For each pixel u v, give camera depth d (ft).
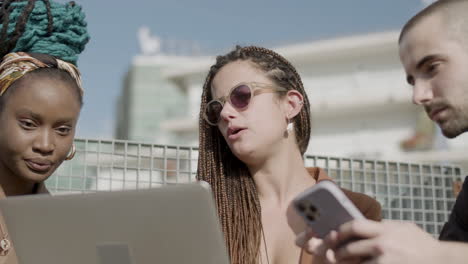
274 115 7.52
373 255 4.12
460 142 82.38
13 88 7.09
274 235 7.32
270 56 8.07
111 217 5.22
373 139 88.69
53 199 5.41
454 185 11.44
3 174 7.30
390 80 87.15
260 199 7.72
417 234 4.11
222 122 7.62
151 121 149.79
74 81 7.56
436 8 5.50
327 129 90.94
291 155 7.70
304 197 4.39
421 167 11.37
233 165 7.97
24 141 6.96
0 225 7.05
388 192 11.03
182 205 5.00
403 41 5.68
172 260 5.15
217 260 5.08
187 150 10.16
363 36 86.94
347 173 10.96
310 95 88.84
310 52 88.38
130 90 151.74
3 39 7.57
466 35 5.33
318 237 4.58
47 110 6.99
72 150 7.77
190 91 101.45
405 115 88.43
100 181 9.72
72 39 8.03
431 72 5.45
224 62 7.89
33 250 5.64
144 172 10.04
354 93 87.30
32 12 7.73
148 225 5.13
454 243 4.11
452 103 5.32
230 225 7.56
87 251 5.38
